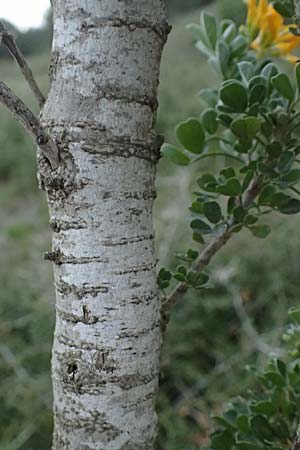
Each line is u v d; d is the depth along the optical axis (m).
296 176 0.32
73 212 0.27
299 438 0.32
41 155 0.27
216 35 0.38
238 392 0.82
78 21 0.26
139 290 0.27
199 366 0.96
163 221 1.11
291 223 1.05
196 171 1.26
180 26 2.69
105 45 0.26
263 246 1.04
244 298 1.01
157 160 0.28
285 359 0.71
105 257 0.27
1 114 2.24
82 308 0.27
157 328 0.28
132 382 0.28
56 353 0.28
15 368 0.90
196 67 2.08
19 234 1.27
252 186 0.33
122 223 0.27
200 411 0.86
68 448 0.28
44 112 0.27
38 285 1.07
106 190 0.26
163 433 0.86
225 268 0.99
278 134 0.32
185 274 0.31
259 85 0.30
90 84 0.26
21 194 1.88
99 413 0.28
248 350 0.89
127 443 0.28
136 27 0.26
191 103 1.73
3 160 2.04
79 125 0.26
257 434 0.34
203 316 0.98
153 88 0.27
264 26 0.36
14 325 1.00
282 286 0.98
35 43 3.18
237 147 0.33
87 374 0.28
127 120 0.26
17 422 0.88
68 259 0.27
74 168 0.26
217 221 0.32
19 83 2.36
